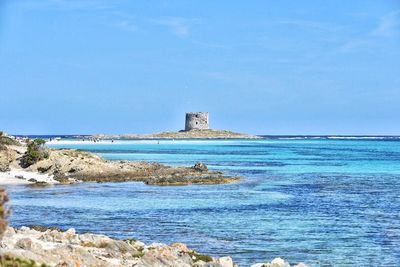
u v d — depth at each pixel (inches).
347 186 4092.0
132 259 1498.5
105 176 4525.1
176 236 2123.5
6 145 5354.3
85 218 2554.1
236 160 7298.2
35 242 1545.3
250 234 2167.8
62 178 4311.0
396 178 4813.0
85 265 1302.9
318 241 2043.6
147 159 7190.0
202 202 3139.8
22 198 3302.2
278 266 1534.2
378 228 2310.5
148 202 3132.4
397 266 1690.5
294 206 2977.4
